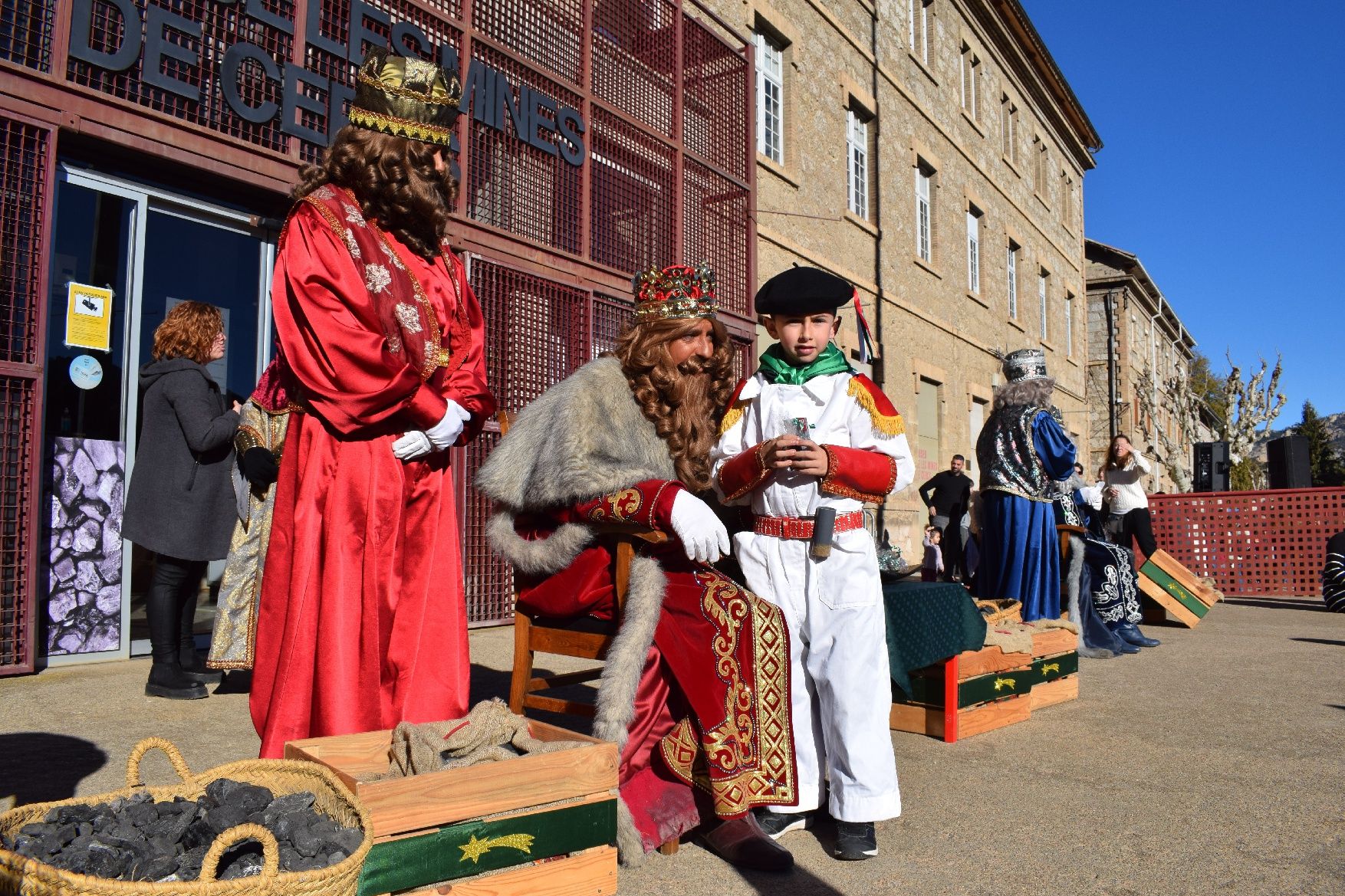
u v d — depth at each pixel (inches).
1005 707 159.3
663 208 340.5
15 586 167.8
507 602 255.9
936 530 494.6
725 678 95.7
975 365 758.5
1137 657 245.9
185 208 206.2
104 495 191.8
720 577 100.8
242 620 137.5
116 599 193.2
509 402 262.7
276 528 87.7
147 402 161.0
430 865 69.5
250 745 126.4
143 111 183.2
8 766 112.7
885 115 613.3
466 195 253.3
